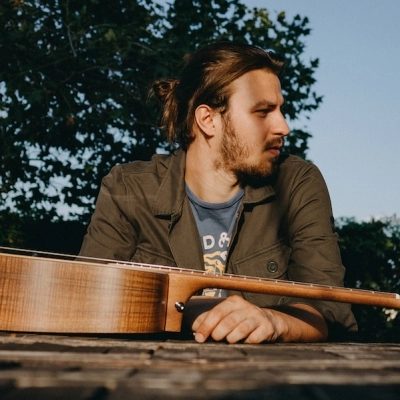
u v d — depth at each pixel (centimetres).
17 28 539
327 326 183
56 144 589
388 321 636
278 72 236
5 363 78
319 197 231
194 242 224
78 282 142
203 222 230
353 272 662
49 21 563
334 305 190
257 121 226
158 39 545
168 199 227
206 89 229
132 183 233
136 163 247
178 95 254
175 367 78
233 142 224
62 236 649
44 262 140
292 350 109
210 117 229
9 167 571
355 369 79
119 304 145
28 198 609
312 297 172
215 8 581
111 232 231
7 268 138
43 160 601
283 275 224
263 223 227
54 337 133
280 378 67
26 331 139
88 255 229
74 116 555
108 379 64
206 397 54
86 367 76
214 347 114
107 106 588
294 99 579
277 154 229
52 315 140
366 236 661
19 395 54
